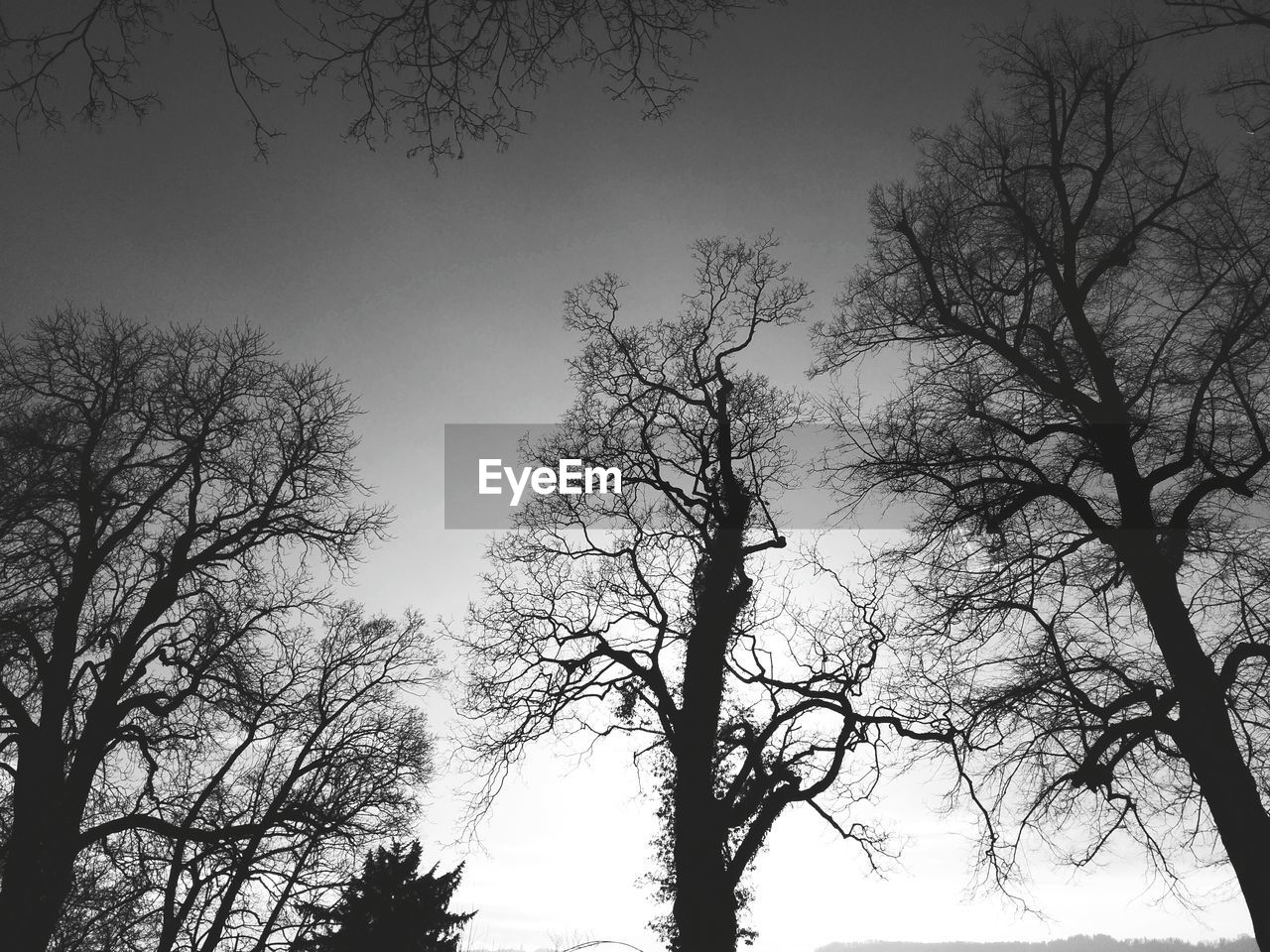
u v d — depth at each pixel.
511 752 20.84
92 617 20.70
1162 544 15.64
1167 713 15.04
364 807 24.31
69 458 19.31
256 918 24.84
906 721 17.72
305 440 22.94
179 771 23.31
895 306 18.47
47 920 17.83
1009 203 17.72
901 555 16.80
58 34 5.21
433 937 30.89
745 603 20.77
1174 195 16.25
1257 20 11.16
